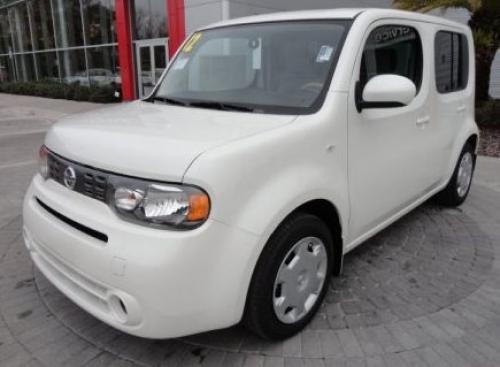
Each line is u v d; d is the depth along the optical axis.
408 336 2.83
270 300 2.54
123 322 2.26
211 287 2.23
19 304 3.21
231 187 2.24
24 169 7.20
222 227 2.23
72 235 2.41
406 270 3.66
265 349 2.71
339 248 3.08
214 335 2.84
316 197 2.67
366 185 3.17
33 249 2.90
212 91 3.37
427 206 5.16
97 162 2.40
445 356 2.65
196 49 3.81
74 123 2.89
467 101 4.84
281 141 2.50
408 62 3.68
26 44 28.81
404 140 3.56
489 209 5.08
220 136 2.39
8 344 2.79
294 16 3.47
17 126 12.55
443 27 4.25
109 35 21.42
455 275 3.58
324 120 2.76
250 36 3.47
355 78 2.97
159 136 2.40
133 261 2.14
